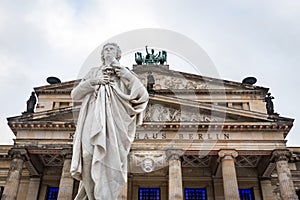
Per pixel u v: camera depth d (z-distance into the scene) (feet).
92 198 14.58
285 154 170.91
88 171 14.65
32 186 193.57
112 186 14.16
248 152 173.58
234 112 178.81
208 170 201.77
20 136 176.45
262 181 196.13
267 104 190.90
